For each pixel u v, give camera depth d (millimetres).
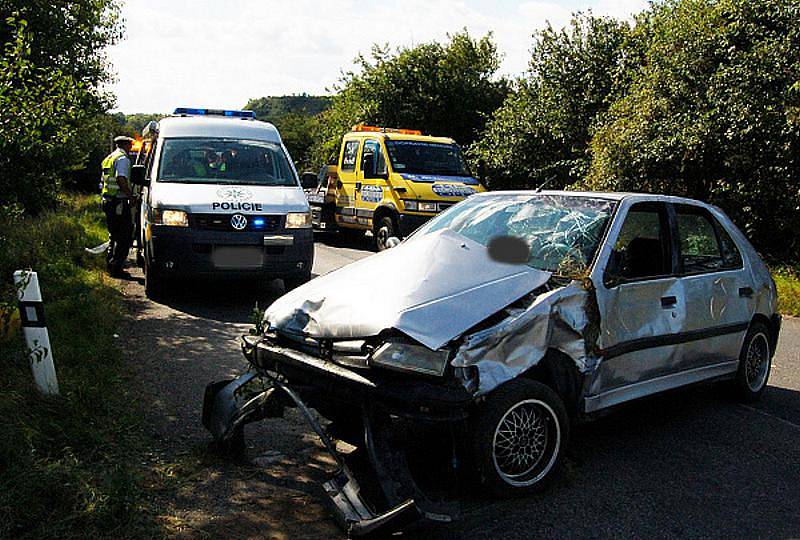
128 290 10320
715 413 6121
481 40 28125
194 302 9672
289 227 9539
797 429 5793
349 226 16453
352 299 4523
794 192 13938
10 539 3477
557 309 4469
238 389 4938
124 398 5477
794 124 13352
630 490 4547
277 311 4895
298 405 4254
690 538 3988
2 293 6883
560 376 4613
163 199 9320
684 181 15938
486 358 4117
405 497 3826
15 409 4500
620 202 5402
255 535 3826
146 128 13133
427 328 4102
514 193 6051
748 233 14961
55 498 3764
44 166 14648
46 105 7684
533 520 4105
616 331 4840
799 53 13695
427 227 6051
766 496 4555
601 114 18422
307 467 4684
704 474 4852
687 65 15062
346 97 29016
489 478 4188
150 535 3693
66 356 6133
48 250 10664
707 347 5754
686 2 16156
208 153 10398
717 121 14273
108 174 11086
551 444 4453
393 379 4035
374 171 15578
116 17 14977
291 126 53938
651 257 5520
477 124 27562
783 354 8453
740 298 6105
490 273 4672
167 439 4980
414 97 27344
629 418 5938
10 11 11289
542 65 20641
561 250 5102
